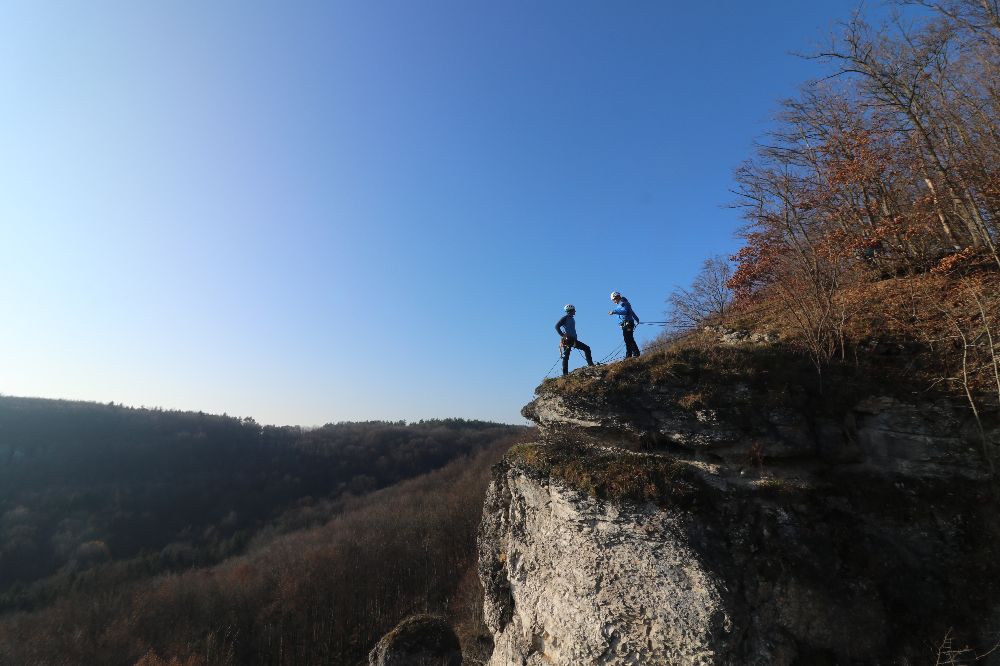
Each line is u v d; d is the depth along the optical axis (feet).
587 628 30.32
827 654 25.75
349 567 182.09
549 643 34.06
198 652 142.41
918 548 27.50
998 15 40.93
